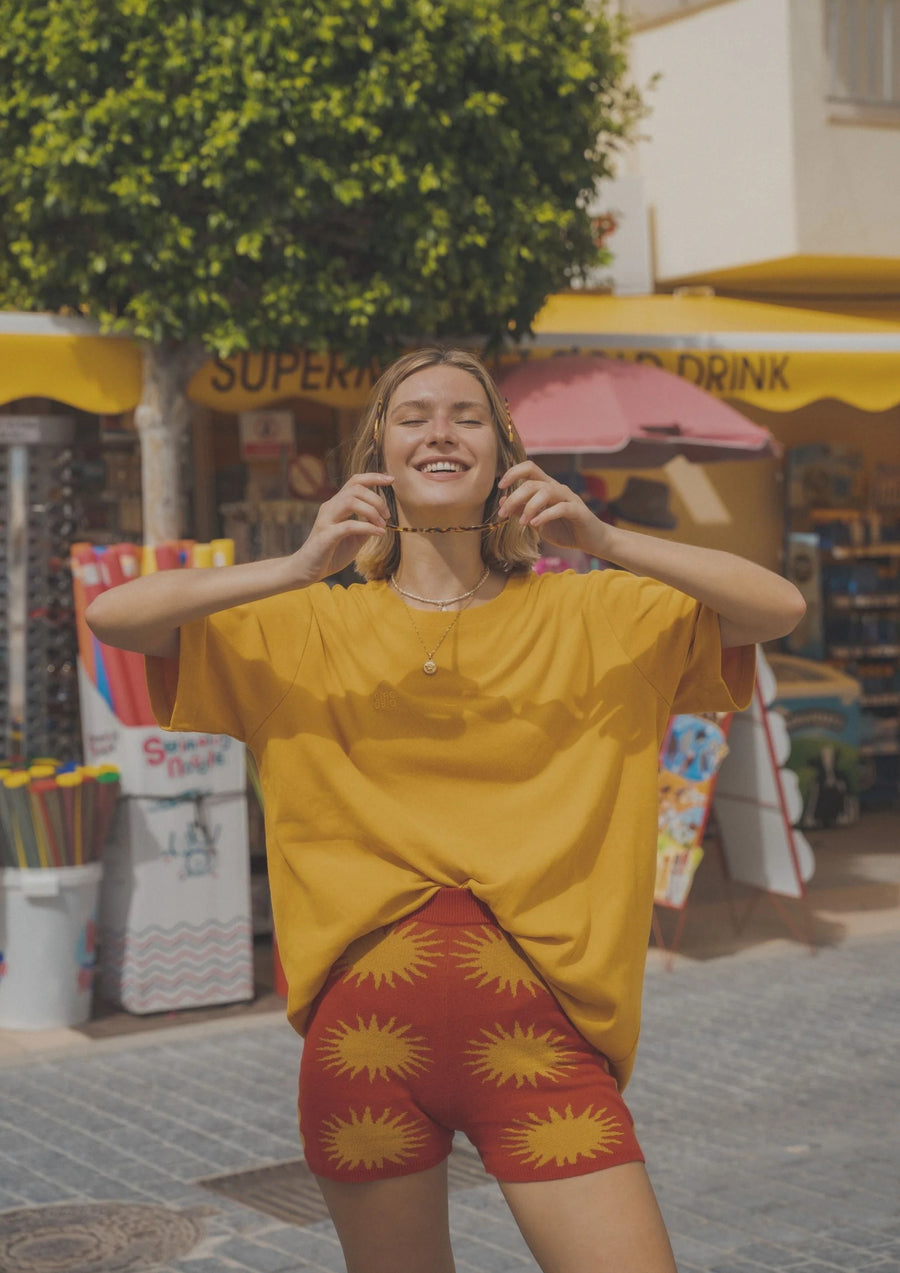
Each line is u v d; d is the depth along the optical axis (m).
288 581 2.34
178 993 6.98
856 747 11.77
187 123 6.73
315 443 10.56
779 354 8.79
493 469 2.53
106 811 6.82
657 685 2.53
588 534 2.36
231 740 7.02
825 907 9.09
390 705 2.46
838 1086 5.86
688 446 9.09
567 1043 2.40
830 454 12.34
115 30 6.73
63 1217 4.67
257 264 7.22
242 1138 5.39
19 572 8.10
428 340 7.91
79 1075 6.15
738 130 11.07
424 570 2.54
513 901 2.38
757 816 8.06
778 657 11.84
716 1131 5.37
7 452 8.18
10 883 6.72
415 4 6.87
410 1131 2.42
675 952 7.99
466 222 7.31
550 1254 2.35
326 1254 4.37
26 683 8.10
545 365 8.17
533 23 7.30
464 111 7.04
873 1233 4.44
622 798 2.49
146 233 6.90
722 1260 4.25
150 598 2.37
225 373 7.61
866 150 10.92
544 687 2.49
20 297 7.66
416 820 2.43
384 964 2.41
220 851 7.03
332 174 6.88
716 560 2.39
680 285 11.75
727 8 11.04
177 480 7.49
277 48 6.72
